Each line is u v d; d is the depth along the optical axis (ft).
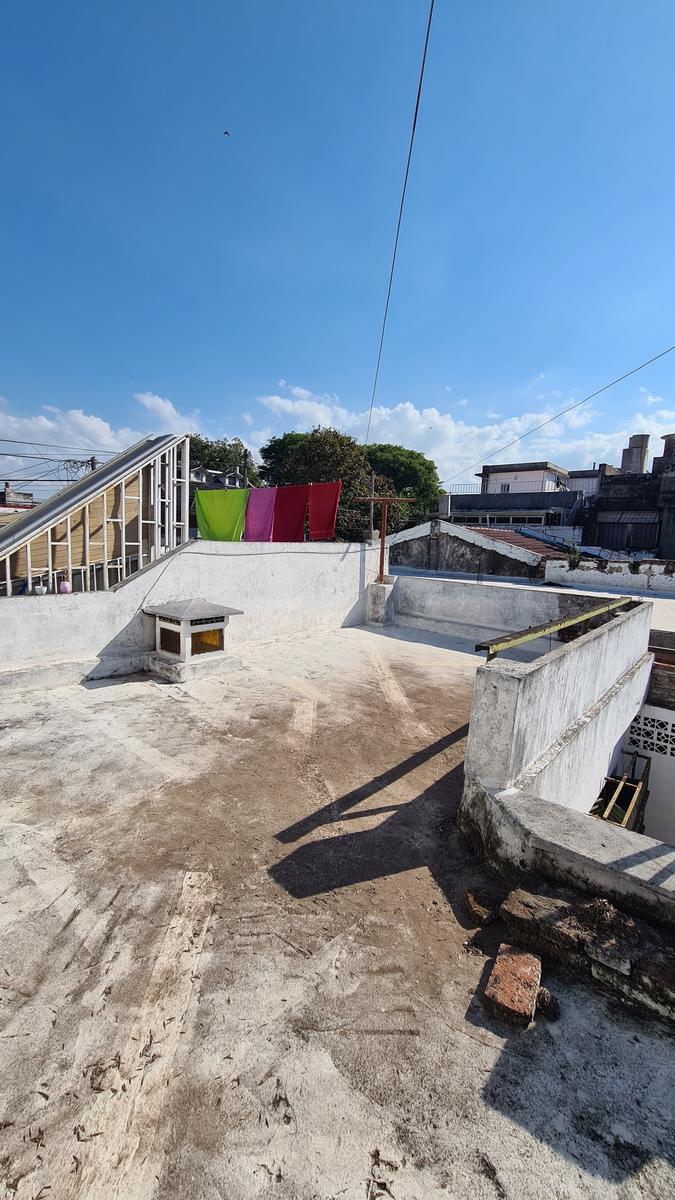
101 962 6.83
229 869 8.86
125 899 8.02
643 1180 4.72
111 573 20.93
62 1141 4.79
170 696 17.49
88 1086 5.29
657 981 6.31
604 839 8.18
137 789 11.43
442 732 15.55
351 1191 4.53
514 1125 5.15
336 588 29.43
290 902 8.12
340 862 9.20
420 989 6.70
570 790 12.66
